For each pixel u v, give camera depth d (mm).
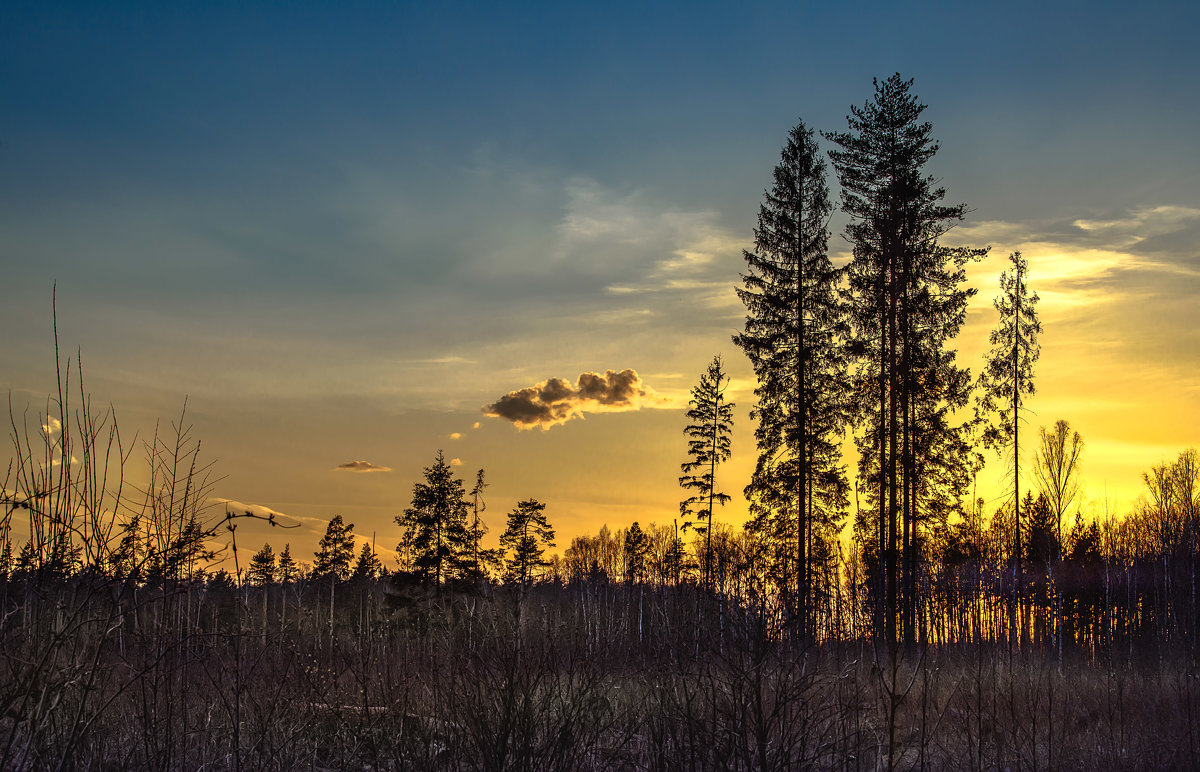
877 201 29500
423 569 26219
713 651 7680
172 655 7117
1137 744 10188
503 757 6738
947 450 29266
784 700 7109
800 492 28266
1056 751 9898
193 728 7289
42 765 6105
